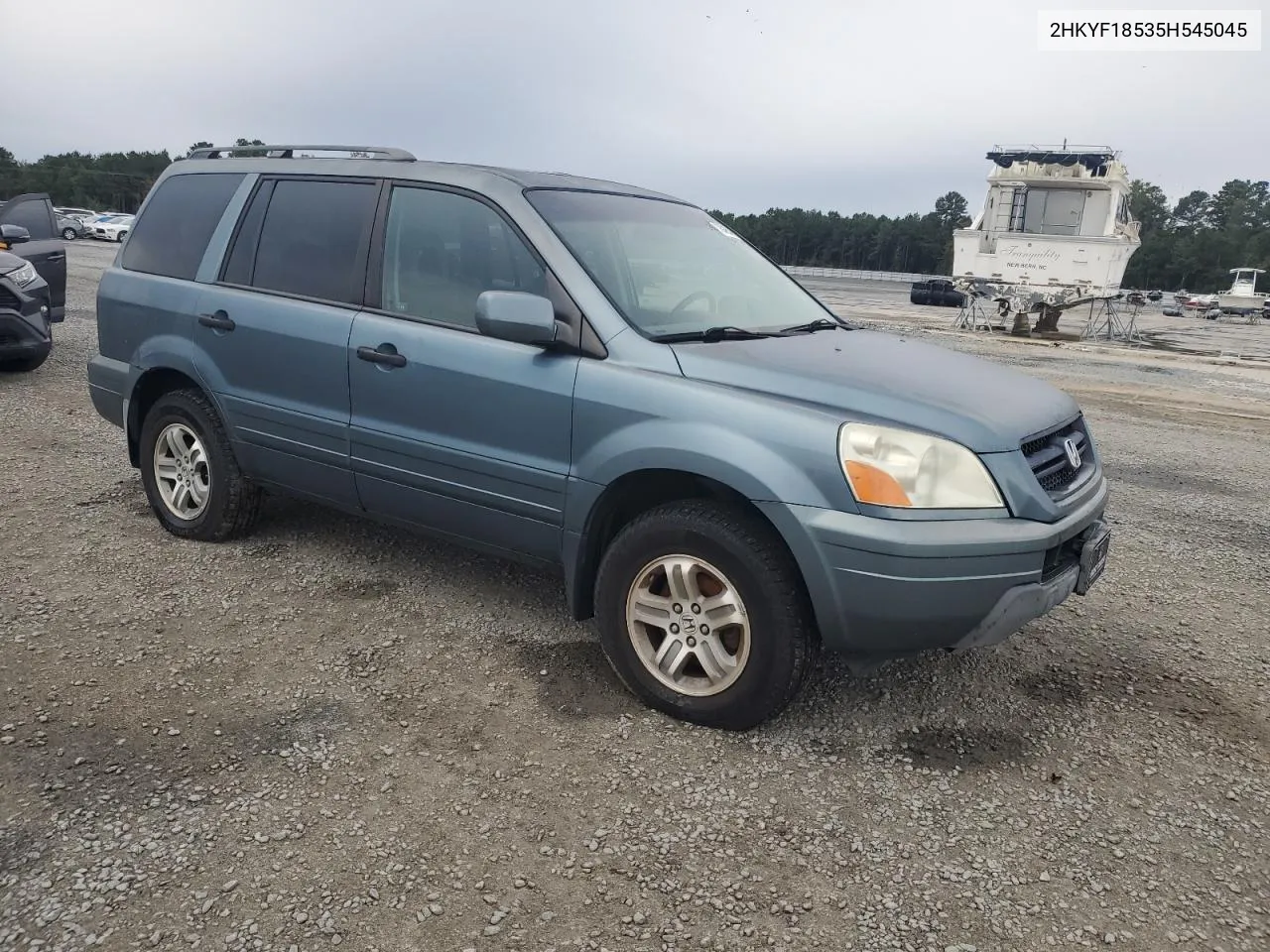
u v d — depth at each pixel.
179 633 3.79
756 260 4.58
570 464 3.38
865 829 2.76
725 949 2.28
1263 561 5.34
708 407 3.09
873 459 2.87
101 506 5.27
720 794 2.89
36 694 3.26
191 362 4.52
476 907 2.37
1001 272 22.30
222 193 4.64
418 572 4.54
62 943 2.20
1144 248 108.81
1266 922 2.45
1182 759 3.22
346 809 2.73
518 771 2.97
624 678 3.42
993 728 3.37
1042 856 2.68
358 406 3.96
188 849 2.53
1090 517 3.24
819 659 3.81
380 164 4.10
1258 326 41.06
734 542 3.05
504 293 3.29
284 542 4.83
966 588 2.86
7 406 7.53
